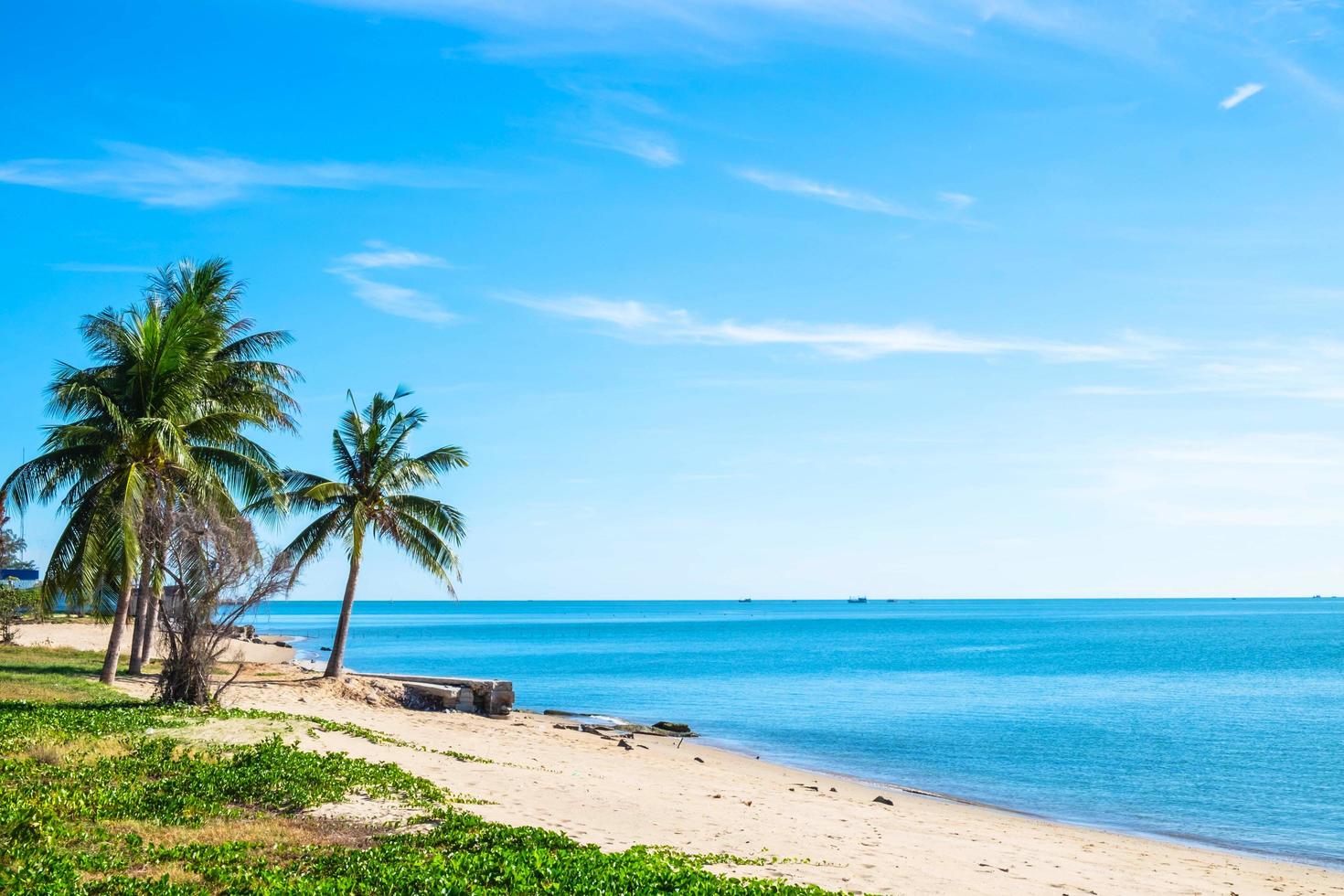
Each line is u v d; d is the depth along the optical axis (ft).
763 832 60.13
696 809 66.69
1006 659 344.90
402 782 57.98
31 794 46.65
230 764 57.36
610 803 64.34
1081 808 100.32
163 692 85.10
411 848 42.75
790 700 204.33
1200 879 65.26
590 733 130.93
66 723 66.80
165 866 38.24
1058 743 144.97
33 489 93.40
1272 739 150.30
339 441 124.77
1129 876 62.03
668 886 38.34
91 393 93.15
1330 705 196.75
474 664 308.40
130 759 56.95
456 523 127.13
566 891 36.29
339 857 40.27
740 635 586.45
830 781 110.01
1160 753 136.36
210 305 111.75
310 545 123.24
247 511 111.14
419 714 121.70
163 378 98.17
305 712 100.17
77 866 37.06
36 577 201.87
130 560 87.61
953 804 99.35
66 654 134.51
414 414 127.13
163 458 98.02
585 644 462.19
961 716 178.19
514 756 91.71
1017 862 61.36
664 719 171.63
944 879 51.19
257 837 43.78
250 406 112.88
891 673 281.13
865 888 46.14
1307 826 93.20
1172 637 516.73
